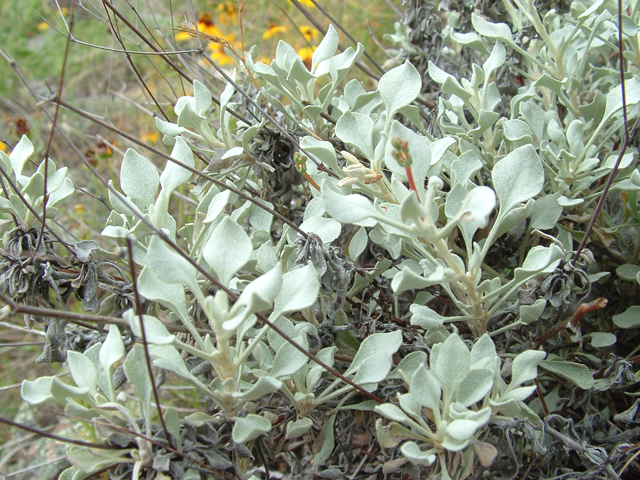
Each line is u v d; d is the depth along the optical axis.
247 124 0.34
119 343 0.24
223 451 0.23
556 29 0.39
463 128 0.34
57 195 0.28
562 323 0.26
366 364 0.25
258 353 0.25
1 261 0.26
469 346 0.28
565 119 0.37
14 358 0.56
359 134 0.27
